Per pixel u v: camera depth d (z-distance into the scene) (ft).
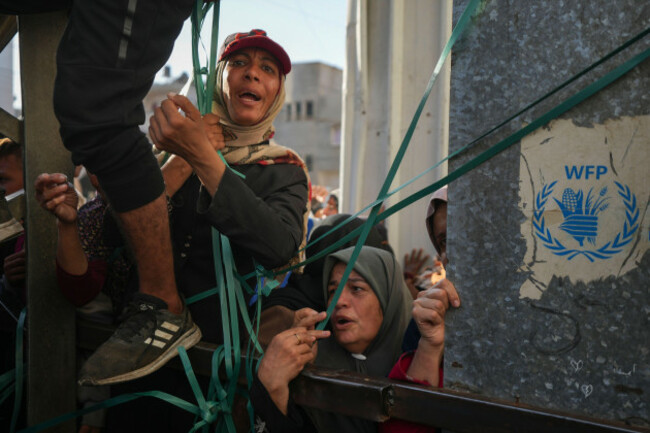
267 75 5.49
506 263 3.53
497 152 3.51
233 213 4.41
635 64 3.06
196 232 5.29
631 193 3.13
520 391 3.50
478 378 3.66
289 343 4.29
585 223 3.27
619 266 3.18
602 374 3.24
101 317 6.37
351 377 4.14
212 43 4.83
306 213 5.52
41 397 5.76
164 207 4.68
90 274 5.78
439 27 12.73
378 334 5.79
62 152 5.82
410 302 6.13
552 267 3.38
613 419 3.22
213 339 5.21
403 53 13.02
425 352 4.50
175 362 5.01
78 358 6.37
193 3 4.34
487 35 3.56
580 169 3.27
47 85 5.74
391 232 12.98
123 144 4.17
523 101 3.45
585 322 3.29
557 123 3.33
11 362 7.09
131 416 5.68
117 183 4.34
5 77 20.49
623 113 3.14
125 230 4.67
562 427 3.14
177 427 5.31
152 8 4.02
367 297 5.69
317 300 6.23
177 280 5.29
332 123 107.76
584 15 3.25
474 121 3.63
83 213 6.13
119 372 4.46
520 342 3.50
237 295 4.91
